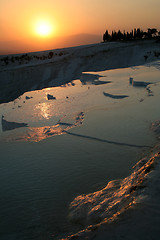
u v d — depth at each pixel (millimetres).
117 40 168375
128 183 5258
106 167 8055
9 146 11453
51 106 23219
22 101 30172
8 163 9336
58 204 6105
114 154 9102
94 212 4797
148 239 2244
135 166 7516
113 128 12172
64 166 8508
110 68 117250
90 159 8883
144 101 17031
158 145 8984
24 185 7398
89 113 15898
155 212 2689
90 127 12875
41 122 17812
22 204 6309
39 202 6309
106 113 15367
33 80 122250
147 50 118312
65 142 11172
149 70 39344
